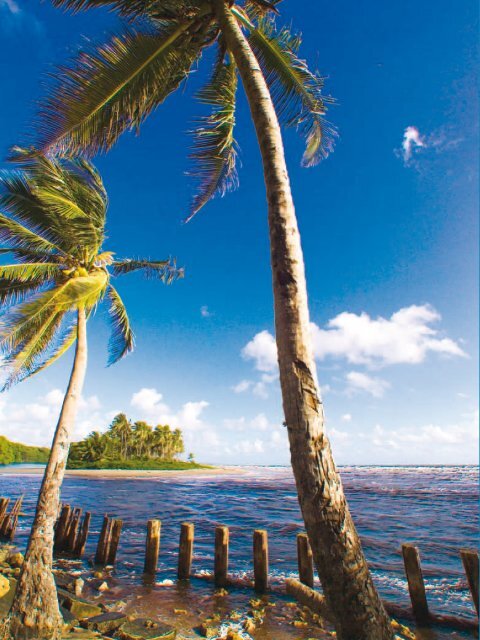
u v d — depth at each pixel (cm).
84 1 593
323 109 702
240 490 4075
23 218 1006
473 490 3791
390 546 1453
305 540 954
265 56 676
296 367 320
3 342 854
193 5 590
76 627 680
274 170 401
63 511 1434
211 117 693
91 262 1012
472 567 734
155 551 1106
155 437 10138
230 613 807
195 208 720
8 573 998
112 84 572
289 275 352
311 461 294
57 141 563
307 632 714
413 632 740
